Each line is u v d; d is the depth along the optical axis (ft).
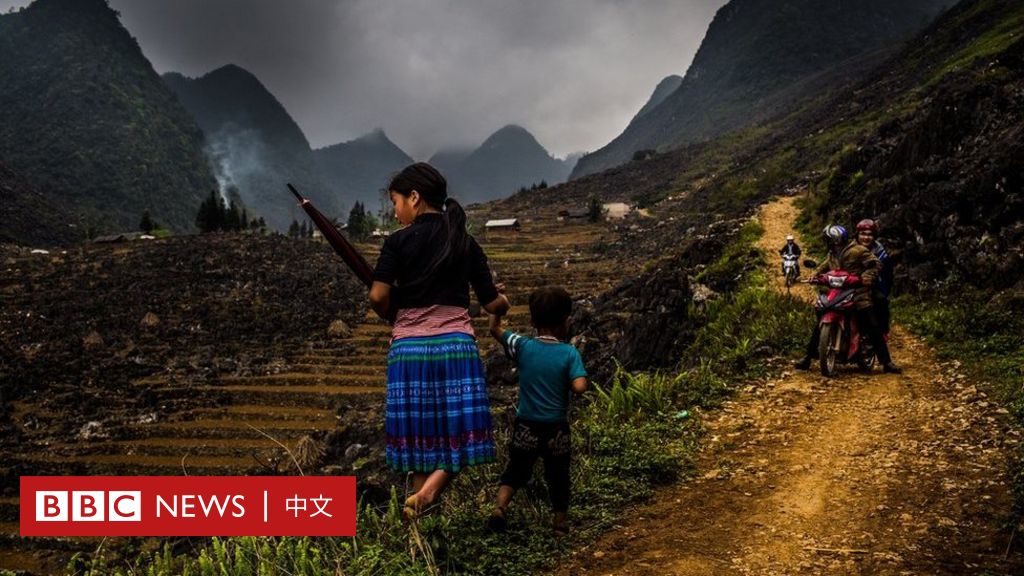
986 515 13.71
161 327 154.20
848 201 80.43
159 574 14.01
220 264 206.90
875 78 426.92
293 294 179.42
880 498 15.16
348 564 12.44
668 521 14.70
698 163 443.73
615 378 24.40
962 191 40.16
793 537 13.58
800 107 545.44
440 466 11.33
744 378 27.25
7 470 86.89
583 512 14.85
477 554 12.82
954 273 37.42
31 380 121.39
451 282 11.75
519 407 13.57
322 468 68.74
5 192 587.27
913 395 23.50
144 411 105.60
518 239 289.12
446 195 12.46
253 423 100.68
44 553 66.49
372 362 127.54
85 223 611.06
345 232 306.55
